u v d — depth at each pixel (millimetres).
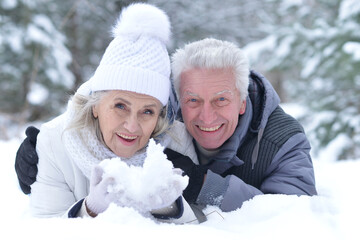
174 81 1896
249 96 2025
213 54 1793
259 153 1926
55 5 8062
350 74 5207
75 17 8469
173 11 8930
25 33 7039
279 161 1900
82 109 1622
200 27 9133
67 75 7387
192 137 1990
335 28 5410
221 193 1671
